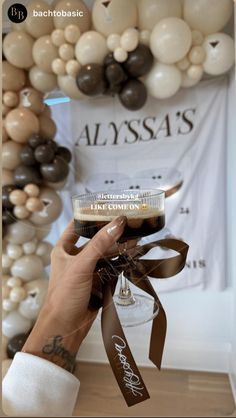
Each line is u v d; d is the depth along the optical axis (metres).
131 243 0.29
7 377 0.24
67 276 0.28
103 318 0.28
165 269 0.32
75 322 0.28
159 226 0.28
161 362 0.33
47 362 0.25
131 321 0.29
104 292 0.28
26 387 0.23
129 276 0.29
